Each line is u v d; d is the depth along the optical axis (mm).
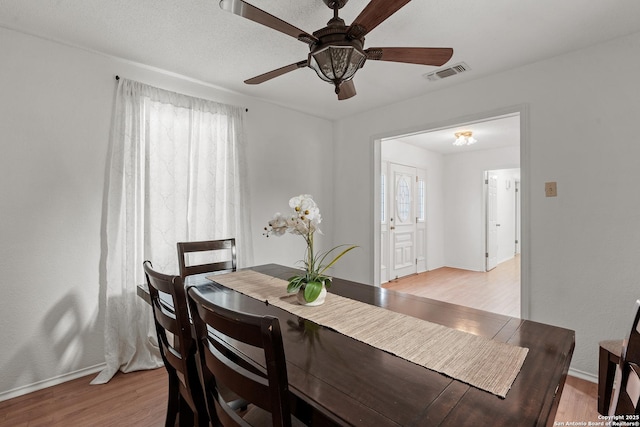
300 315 1428
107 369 2271
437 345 1120
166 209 2645
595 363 2221
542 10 1832
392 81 2844
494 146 5523
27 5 1822
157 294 1423
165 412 1896
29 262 2098
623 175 2109
